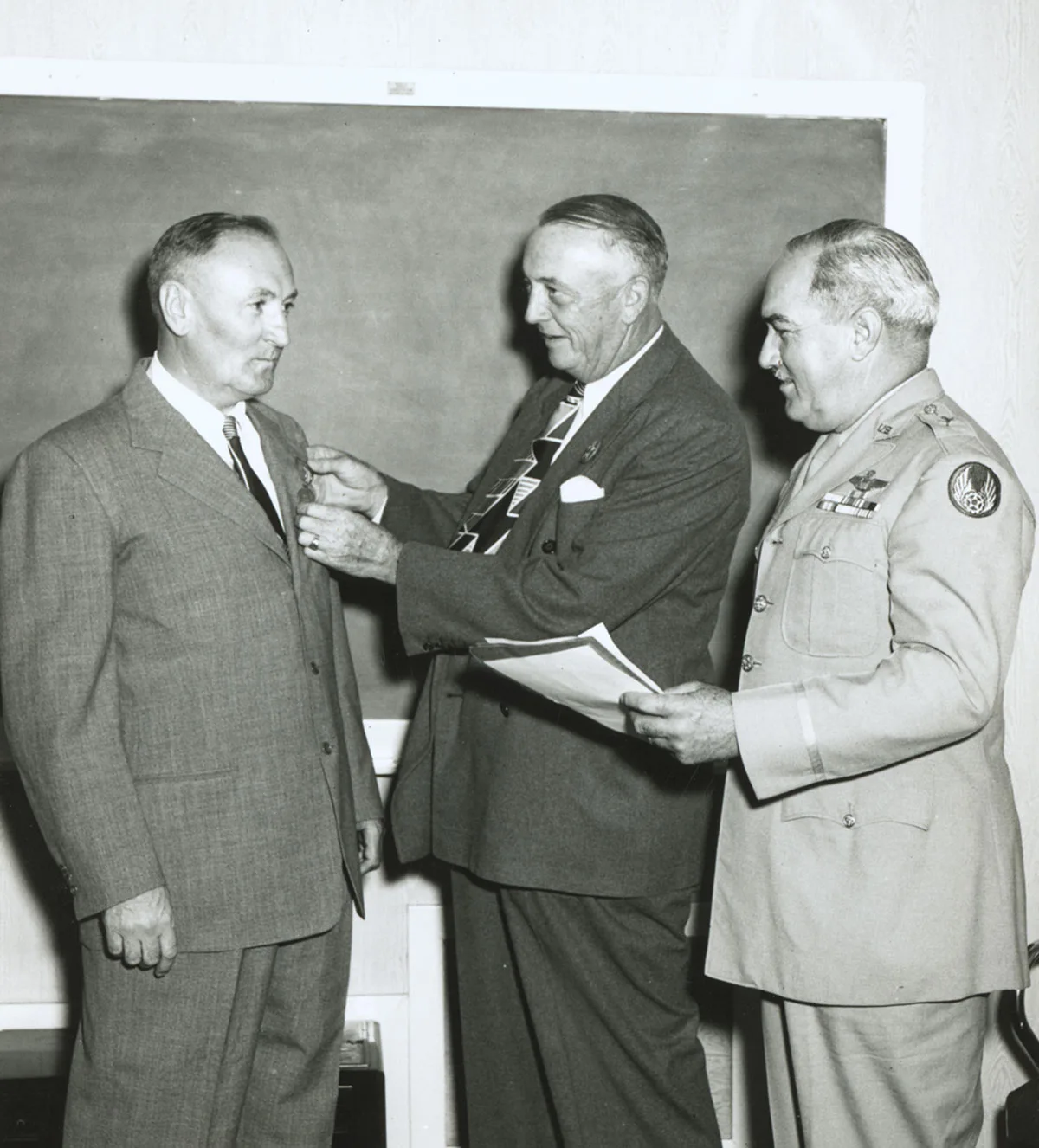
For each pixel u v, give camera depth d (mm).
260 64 2480
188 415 1995
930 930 1785
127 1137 1932
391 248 2510
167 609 1910
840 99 2527
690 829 2174
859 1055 1839
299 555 2080
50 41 2467
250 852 1945
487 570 2059
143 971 1925
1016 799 2645
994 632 1712
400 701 2586
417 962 2617
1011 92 2578
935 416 1842
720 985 2619
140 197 2469
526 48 2529
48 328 2471
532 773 2094
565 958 2156
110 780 1854
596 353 2135
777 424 2543
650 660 2102
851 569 1813
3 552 1889
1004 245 2592
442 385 2535
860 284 1855
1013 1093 2211
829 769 1754
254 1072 2135
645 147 2518
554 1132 2338
